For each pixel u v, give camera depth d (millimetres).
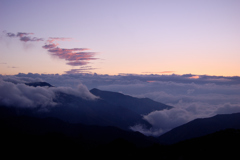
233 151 77125
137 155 96312
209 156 77125
